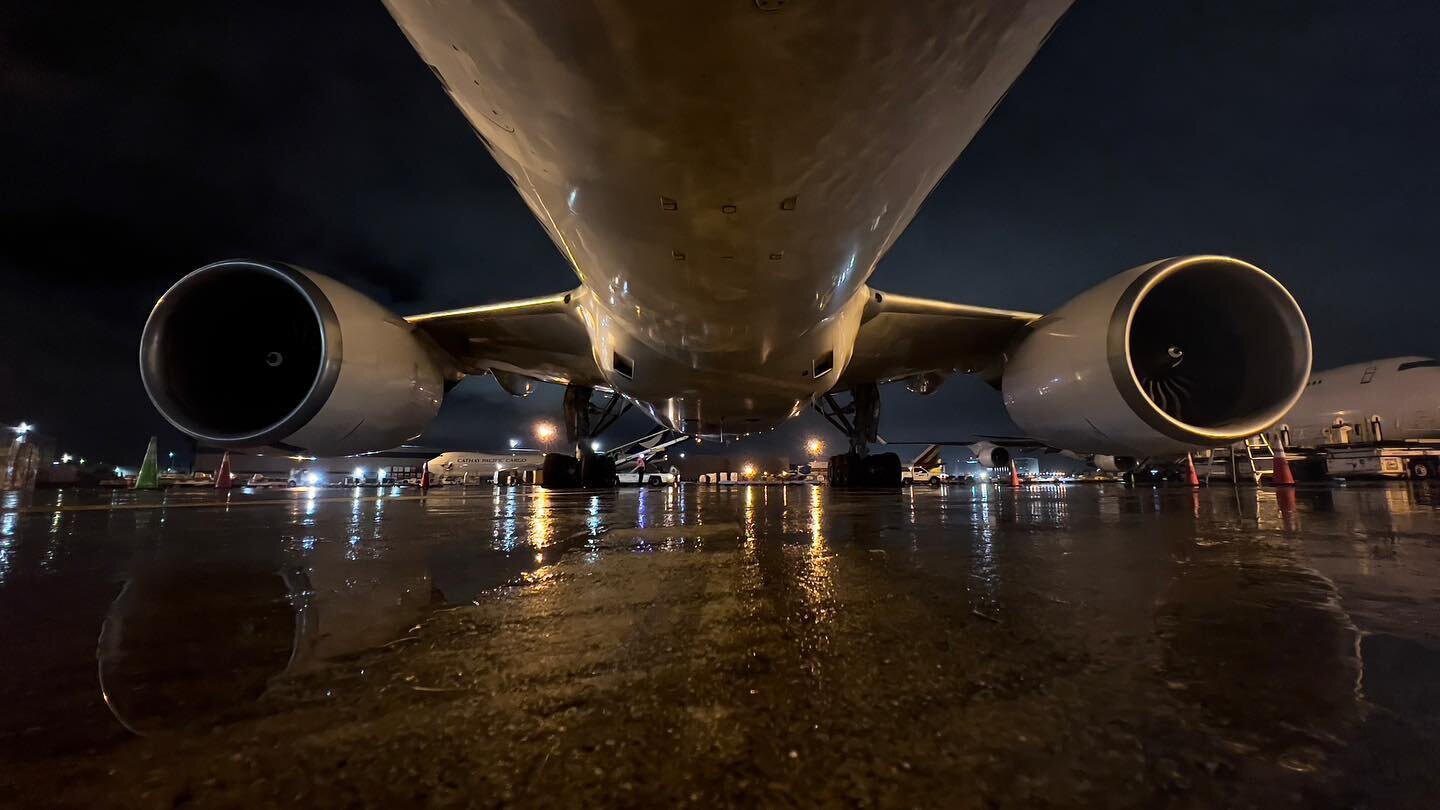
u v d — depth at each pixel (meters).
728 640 1.92
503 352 9.11
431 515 7.04
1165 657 1.74
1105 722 1.33
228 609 2.38
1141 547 3.85
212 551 3.96
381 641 1.95
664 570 3.12
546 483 15.39
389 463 59.62
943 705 1.42
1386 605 2.32
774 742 1.25
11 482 25.23
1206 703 1.43
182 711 1.43
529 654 1.80
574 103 2.58
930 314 7.76
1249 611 2.23
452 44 2.50
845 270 4.55
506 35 2.30
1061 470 85.31
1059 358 7.22
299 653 1.84
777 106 2.53
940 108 2.73
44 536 4.93
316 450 7.15
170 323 6.66
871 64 2.32
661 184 3.17
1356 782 1.09
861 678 1.59
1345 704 1.42
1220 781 1.09
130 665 1.75
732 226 3.61
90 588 2.79
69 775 1.15
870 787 1.08
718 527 5.19
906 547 3.89
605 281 4.96
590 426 14.66
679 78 2.37
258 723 1.36
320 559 3.57
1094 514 6.55
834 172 3.06
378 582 2.87
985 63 2.54
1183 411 7.02
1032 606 2.32
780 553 3.65
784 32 2.15
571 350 8.91
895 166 3.13
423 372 8.09
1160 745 1.23
